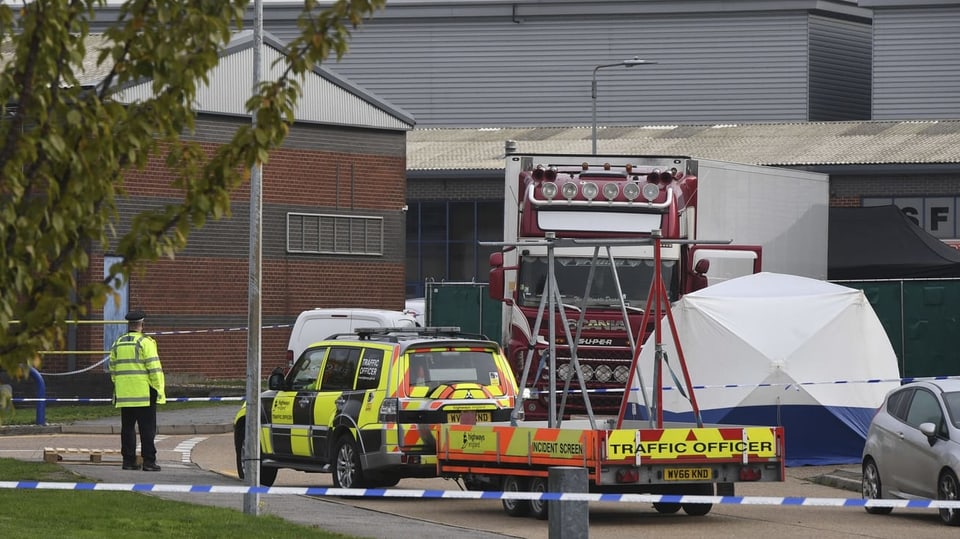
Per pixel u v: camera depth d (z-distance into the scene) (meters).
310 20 32.78
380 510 63.00
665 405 86.81
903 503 48.25
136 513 54.56
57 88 30.58
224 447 97.06
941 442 59.88
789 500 45.62
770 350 85.62
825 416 85.88
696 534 56.31
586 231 87.50
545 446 59.41
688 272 90.44
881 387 86.94
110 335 141.62
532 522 59.97
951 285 110.44
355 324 107.81
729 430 58.59
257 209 54.50
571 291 88.88
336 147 159.38
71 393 129.12
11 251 29.34
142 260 31.36
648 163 94.44
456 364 67.44
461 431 63.69
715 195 103.12
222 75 148.25
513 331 89.94
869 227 141.50
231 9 32.16
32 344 29.94
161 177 140.38
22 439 101.38
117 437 104.50
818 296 87.31
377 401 66.19
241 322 151.25
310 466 70.00
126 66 31.80
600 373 88.50
